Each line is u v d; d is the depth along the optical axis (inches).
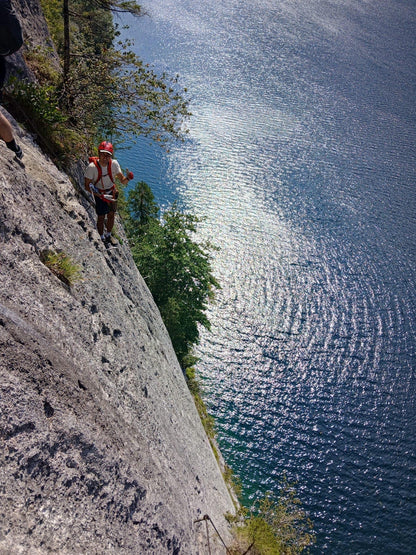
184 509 351.9
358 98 4301.2
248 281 2527.1
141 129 578.6
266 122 3858.3
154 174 3157.0
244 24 5580.7
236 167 3324.3
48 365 226.2
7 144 295.4
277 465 1694.1
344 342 2252.7
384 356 2192.4
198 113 3870.6
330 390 2026.3
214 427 1772.9
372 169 3420.3
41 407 207.8
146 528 265.1
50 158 409.4
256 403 1920.5
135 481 268.5
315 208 3046.3
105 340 337.1
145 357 431.2
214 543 409.4
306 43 5246.1
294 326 2297.0
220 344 2171.5
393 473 1720.0
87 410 245.3
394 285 2561.5
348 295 2491.4
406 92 4436.5
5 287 227.5
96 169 382.0
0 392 187.2
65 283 301.7
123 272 492.4
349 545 1503.4
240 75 4527.6
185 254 1486.2
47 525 185.9
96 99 538.9
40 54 566.6
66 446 215.2
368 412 1937.7
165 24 5433.1
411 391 2053.4
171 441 401.4
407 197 3179.1
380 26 5733.3
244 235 2797.7
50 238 305.9
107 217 457.1
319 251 2733.8
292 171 3344.0
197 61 4694.9
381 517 1587.1
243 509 666.8
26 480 185.6
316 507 1587.1
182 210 2906.0
